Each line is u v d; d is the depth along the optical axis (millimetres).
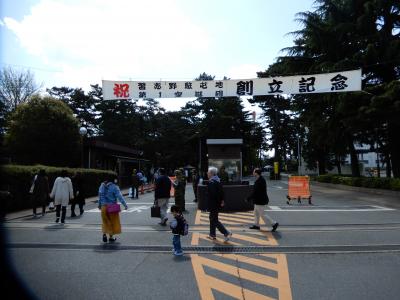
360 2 30656
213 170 11156
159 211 13727
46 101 30438
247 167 80250
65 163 30641
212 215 10984
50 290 6605
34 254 9234
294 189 21531
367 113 25078
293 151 76938
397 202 21547
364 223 14117
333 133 34531
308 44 32750
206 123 66562
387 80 30422
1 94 47188
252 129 71062
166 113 71312
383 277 7367
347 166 71438
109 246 10117
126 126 60375
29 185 19469
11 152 29672
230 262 8469
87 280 7172
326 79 17906
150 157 65250
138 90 17969
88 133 61094
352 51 31562
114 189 10688
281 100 68812
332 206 20109
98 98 62875
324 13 32969
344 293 6469
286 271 7754
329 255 9102
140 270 7840
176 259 8750
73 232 12258
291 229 12859
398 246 10094
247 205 18438
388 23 30656
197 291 6562
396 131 29969
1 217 15523
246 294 6422
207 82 18000
